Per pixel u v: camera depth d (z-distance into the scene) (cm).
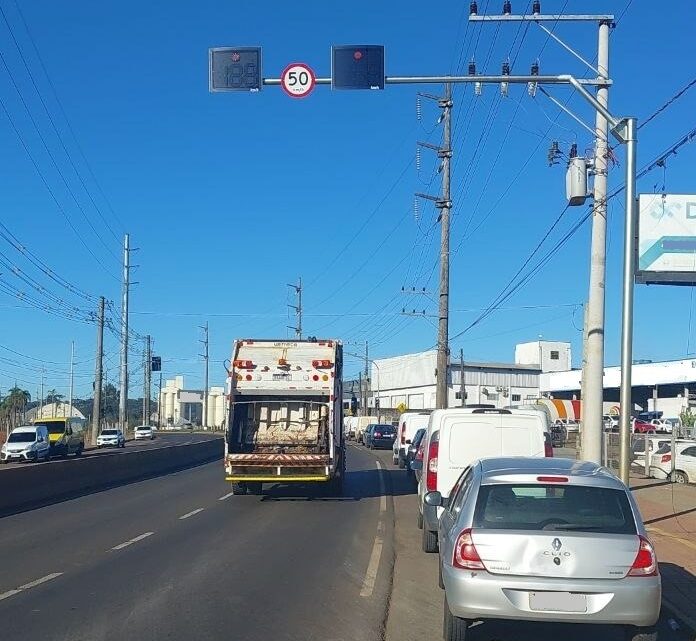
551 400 5444
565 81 1374
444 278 3409
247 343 2103
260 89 1261
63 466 2339
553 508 705
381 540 1421
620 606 665
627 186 1412
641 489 2291
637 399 7550
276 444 2112
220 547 1326
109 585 1018
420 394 8619
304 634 792
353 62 1260
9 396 10875
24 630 799
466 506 727
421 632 812
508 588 672
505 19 1802
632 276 1410
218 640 766
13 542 1385
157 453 3444
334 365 2092
